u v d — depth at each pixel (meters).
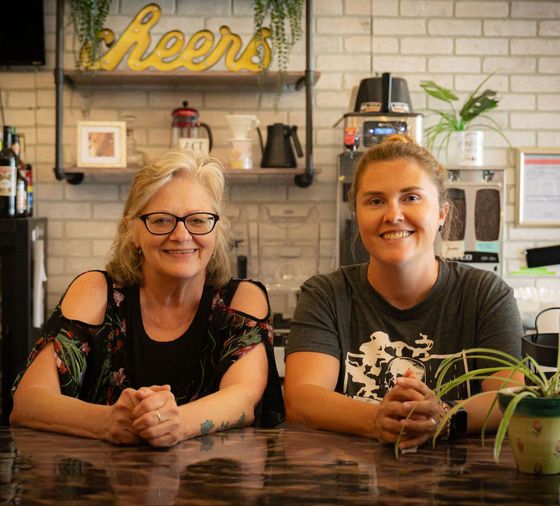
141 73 4.07
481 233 4.01
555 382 1.36
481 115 4.46
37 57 4.22
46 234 4.34
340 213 3.98
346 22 4.38
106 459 1.44
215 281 2.12
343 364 1.98
